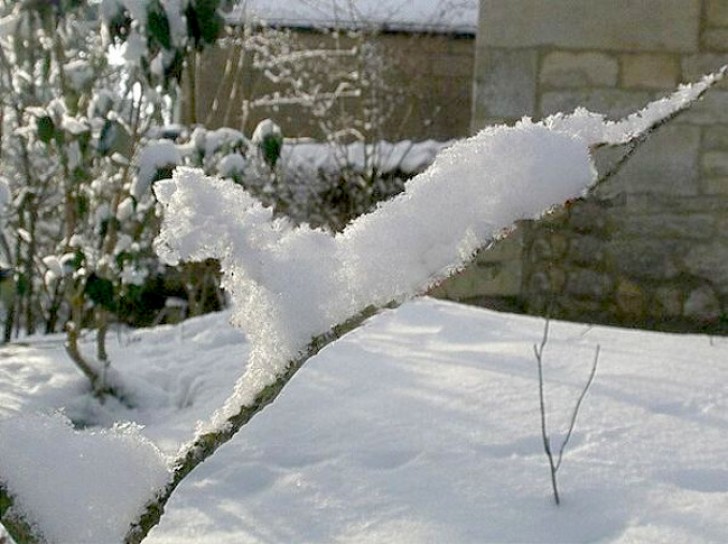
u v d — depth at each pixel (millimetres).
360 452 2568
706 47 5059
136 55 3336
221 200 984
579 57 5117
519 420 2688
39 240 5762
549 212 951
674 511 2082
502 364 3312
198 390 3674
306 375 3289
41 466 985
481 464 2408
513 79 5230
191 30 3285
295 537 2117
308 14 8320
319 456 2588
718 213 5109
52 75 3986
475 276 5293
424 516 2164
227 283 1027
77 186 3744
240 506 2326
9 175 5441
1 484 965
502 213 918
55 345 4570
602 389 2943
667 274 5160
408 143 7770
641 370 3172
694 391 2912
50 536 959
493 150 932
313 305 959
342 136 7949
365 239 967
